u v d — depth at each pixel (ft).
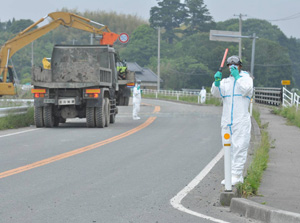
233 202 39.09
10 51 162.50
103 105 115.24
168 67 645.92
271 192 44.57
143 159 66.08
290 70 644.69
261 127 105.50
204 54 638.94
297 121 116.06
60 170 57.00
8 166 59.47
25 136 94.68
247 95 45.16
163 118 150.82
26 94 225.97
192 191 46.37
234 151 45.52
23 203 40.55
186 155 70.23
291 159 63.87
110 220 35.63
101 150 74.79
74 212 37.78
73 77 114.11
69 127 117.80
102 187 47.52
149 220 35.83
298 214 34.40
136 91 146.00
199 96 282.36
